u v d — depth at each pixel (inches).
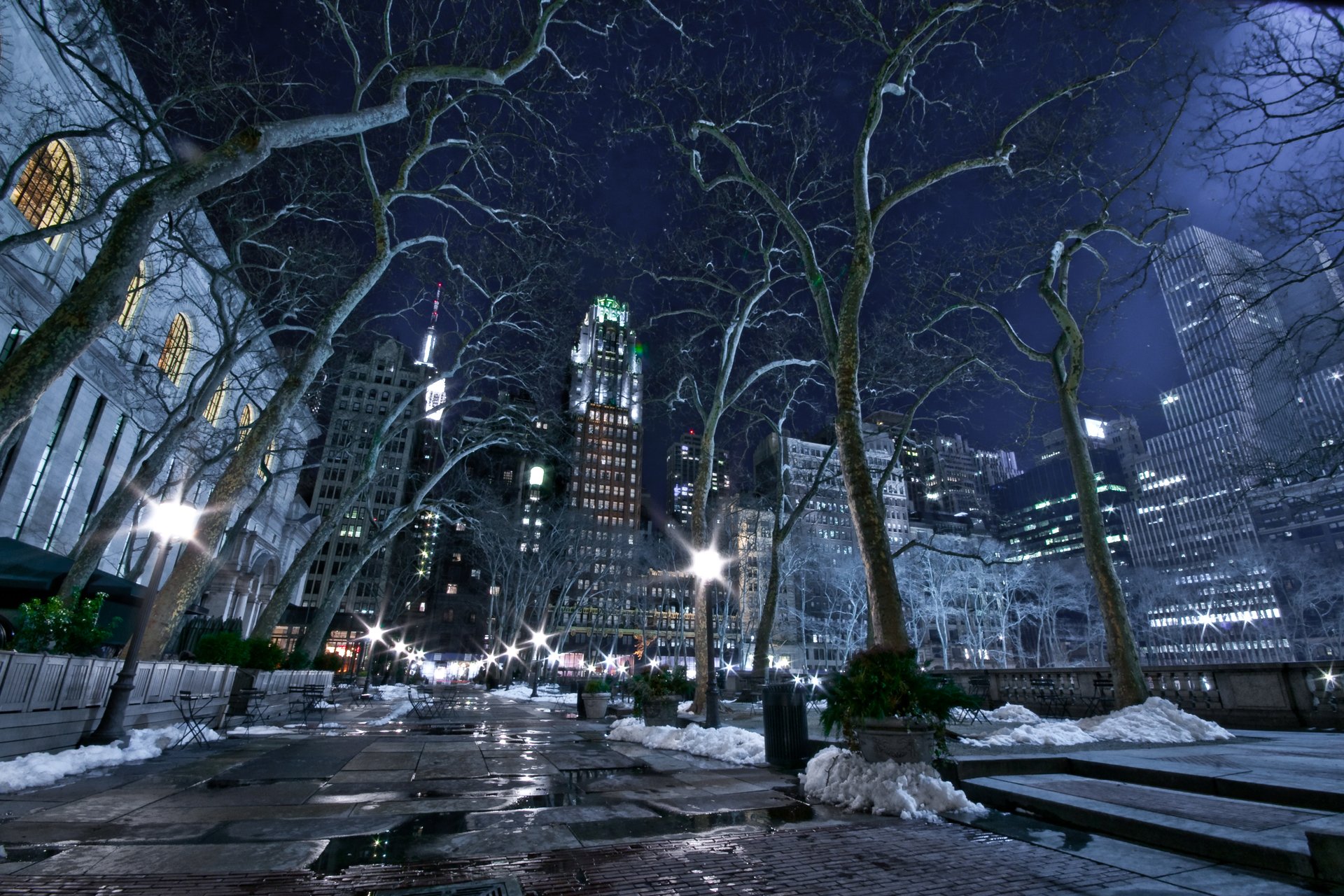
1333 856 179.0
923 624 3024.1
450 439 1369.3
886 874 199.9
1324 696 546.3
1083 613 3737.7
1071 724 545.0
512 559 2429.9
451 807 298.4
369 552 1164.5
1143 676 607.5
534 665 2202.3
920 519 5349.4
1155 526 4864.7
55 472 1230.9
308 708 775.1
